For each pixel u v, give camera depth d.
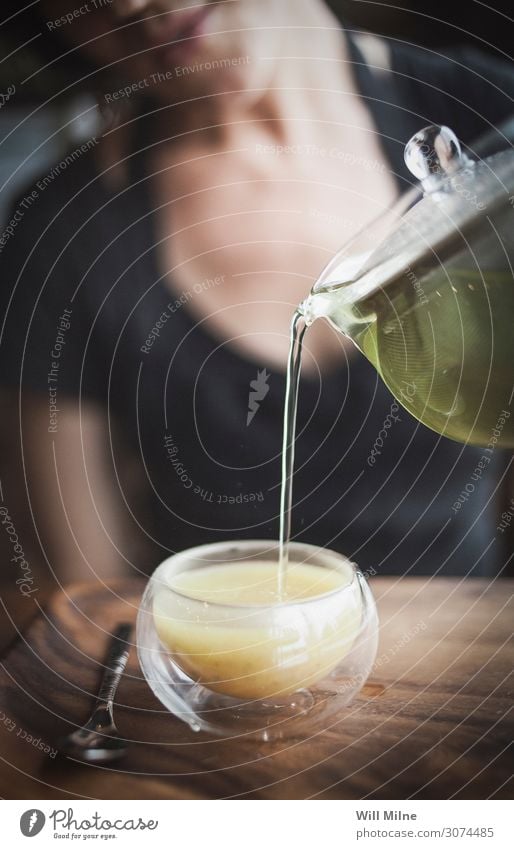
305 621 0.39
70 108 0.74
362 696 0.41
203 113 0.72
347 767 0.38
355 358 0.70
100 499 0.69
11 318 0.70
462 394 0.40
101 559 0.68
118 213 0.72
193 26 0.70
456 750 0.38
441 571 0.69
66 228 0.71
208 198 0.72
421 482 0.70
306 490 0.71
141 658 0.41
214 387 0.72
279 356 0.72
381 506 0.70
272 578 0.43
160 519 0.71
